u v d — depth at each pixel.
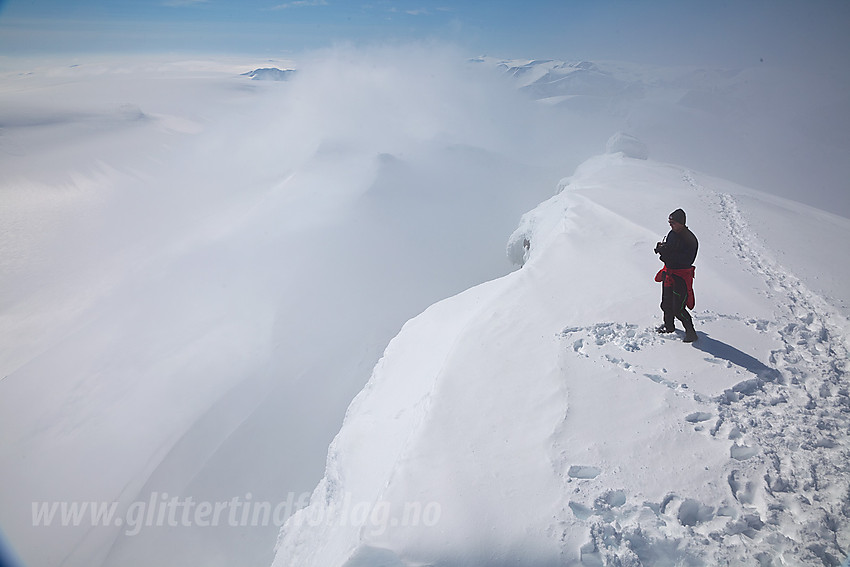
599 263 8.97
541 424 4.98
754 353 5.91
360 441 6.74
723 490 4.03
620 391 5.34
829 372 5.50
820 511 3.77
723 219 12.05
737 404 5.05
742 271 8.62
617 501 4.06
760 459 4.31
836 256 9.44
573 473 4.34
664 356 5.92
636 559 3.63
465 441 4.84
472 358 6.26
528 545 3.73
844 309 6.88
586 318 6.96
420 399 6.28
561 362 5.94
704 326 6.57
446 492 4.25
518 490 4.21
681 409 4.99
